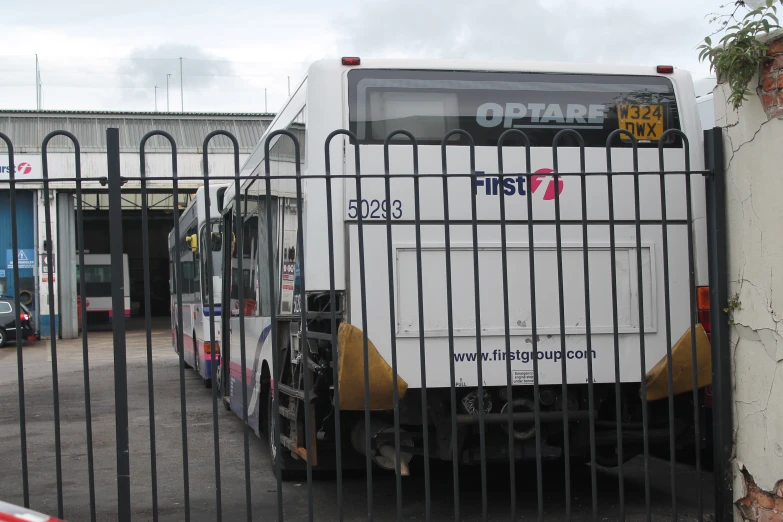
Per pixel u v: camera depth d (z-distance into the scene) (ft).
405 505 20.26
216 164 103.55
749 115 15.57
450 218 18.15
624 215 18.85
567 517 15.93
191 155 102.73
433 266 17.92
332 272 15.17
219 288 40.50
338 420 15.31
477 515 19.24
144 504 20.67
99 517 19.40
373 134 18.16
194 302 49.62
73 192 102.47
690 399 20.15
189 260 52.03
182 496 21.52
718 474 16.43
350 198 17.93
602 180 18.88
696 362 16.38
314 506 20.17
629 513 19.19
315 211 17.90
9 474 24.75
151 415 14.58
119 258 14.53
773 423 15.17
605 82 19.26
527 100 18.88
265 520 18.97
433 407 18.76
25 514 9.56
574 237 18.61
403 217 17.97
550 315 18.38
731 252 16.25
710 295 16.66
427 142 18.34
